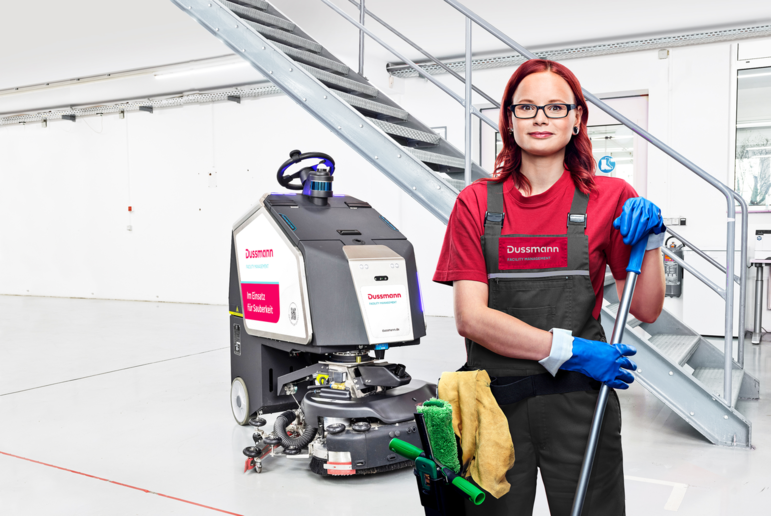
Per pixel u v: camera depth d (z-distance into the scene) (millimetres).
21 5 5281
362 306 2559
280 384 2912
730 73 5543
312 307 2547
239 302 3127
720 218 5648
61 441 3057
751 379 3764
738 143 5613
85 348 5531
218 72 7336
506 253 1115
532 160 1134
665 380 2996
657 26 5465
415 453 1047
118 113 8984
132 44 6324
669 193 5801
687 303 5734
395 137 3977
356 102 3674
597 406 1053
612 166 6133
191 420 3381
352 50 6355
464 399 1119
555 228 1110
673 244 5703
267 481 2543
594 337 1127
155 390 4039
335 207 2924
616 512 1141
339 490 2443
